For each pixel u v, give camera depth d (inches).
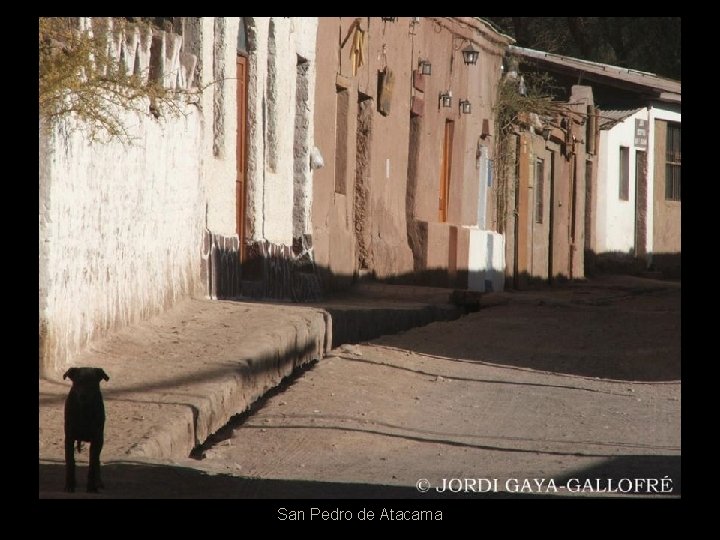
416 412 1093.1
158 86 1216.2
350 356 1376.7
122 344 1101.7
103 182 1088.2
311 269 1866.4
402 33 2329.0
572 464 893.2
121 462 759.1
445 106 2566.4
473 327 1747.0
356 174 2186.3
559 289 3176.7
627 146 3718.0
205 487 737.6
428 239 2439.7
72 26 1021.8
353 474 829.2
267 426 981.8
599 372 1408.7
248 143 1651.1
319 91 1930.4
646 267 3791.8
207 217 1465.3
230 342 1160.2
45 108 938.1
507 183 3004.4
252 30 1636.3
